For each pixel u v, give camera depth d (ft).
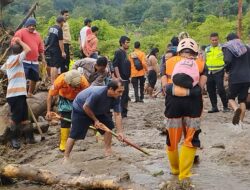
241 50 32.63
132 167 24.40
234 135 31.07
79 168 24.27
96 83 28.55
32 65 36.01
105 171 23.86
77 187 22.08
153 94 60.85
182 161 21.80
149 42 156.87
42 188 22.74
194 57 21.95
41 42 37.06
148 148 28.58
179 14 205.87
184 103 21.36
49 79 42.75
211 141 29.60
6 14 107.14
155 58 58.95
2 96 37.17
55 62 40.40
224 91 39.86
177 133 21.95
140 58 50.93
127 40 37.78
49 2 207.21
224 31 142.82
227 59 32.50
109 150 26.99
